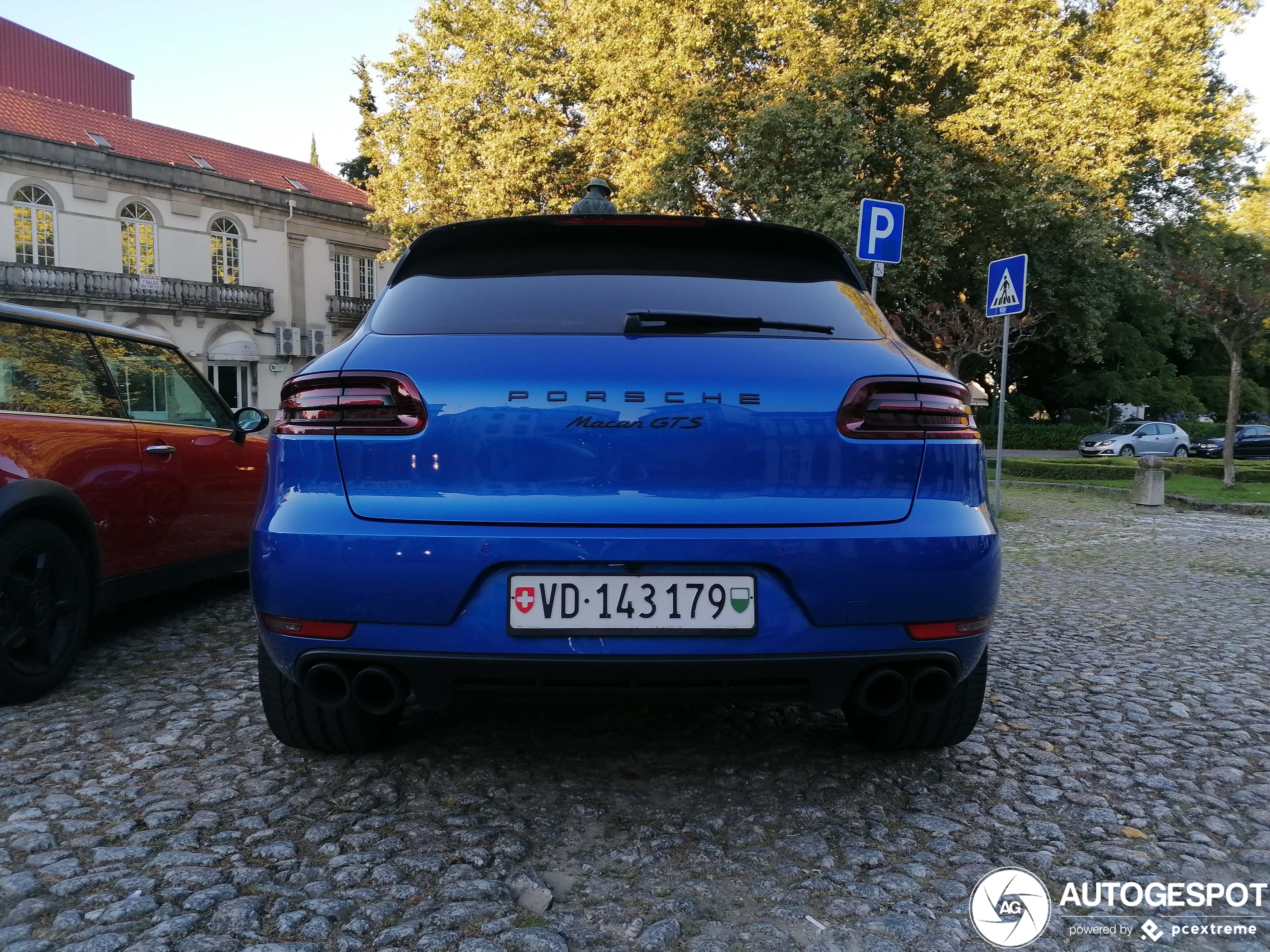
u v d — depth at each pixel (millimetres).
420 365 2236
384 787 2697
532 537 2148
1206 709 3688
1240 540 9734
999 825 2539
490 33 23906
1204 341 41062
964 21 20719
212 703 3488
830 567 2186
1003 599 6141
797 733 3238
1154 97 22484
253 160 39125
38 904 1997
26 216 30031
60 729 3188
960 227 24000
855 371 2287
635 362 2225
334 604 2199
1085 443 30703
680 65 20406
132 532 4129
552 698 2283
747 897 2113
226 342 35625
